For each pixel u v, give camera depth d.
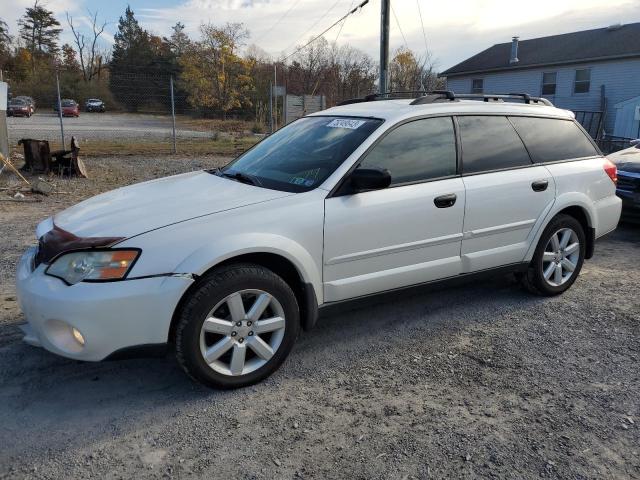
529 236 4.52
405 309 4.56
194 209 3.24
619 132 23.36
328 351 3.79
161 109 36.56
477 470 2.57
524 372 3.52
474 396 3.22
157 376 3.41
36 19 76.69
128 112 37.16
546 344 3.93
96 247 2.91
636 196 7.35
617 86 24.75
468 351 3.81
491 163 4.28
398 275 3.81
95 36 69.44
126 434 2.82
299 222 3.32
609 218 5.18
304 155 3.91
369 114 4.03
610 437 2.83
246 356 3.33
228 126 33.88
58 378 3.35
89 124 32.62
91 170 13.52
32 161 12.38
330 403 3.14
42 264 3.07
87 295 2.82
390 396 3.22
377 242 3.66
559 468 2.59
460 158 4.11
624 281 5.40
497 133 4.39
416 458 2.65
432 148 3.99
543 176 4.54
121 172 13.35
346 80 42.94
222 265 3.15
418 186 3.84
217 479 2.50
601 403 3.15
